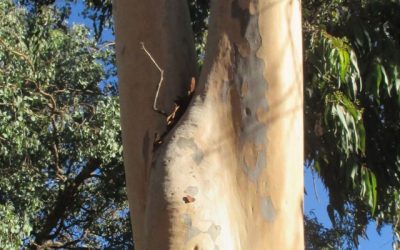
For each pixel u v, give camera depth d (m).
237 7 3.45
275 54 3.43
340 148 6.23
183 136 3.16
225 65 3.37
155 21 3.76
